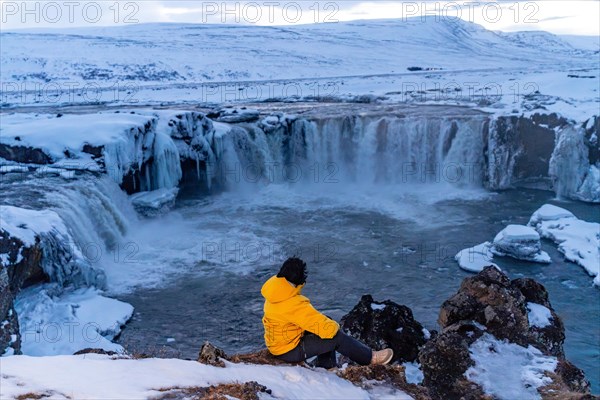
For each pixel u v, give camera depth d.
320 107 47.56
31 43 173.12
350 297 19.45
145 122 27.86
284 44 188.25
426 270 21.75
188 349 15.79
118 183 25.30
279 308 5.39
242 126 35.00
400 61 163.88
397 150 36.47
